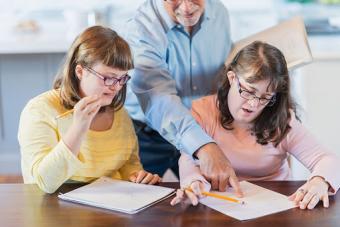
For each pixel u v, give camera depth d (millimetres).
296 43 1888
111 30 1693
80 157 1638
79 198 1517
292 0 3863
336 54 2893
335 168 1625
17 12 3912
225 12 2068
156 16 1940
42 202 1510
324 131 3012
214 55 2053
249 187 1617
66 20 3709
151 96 1883
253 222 1370
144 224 1359
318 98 2971
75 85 1675
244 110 1703
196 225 1352
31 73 3484
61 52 3375
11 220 1391
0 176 3547
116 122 1786
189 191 1510
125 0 3861
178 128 1748
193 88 2082
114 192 1570
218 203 1492
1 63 3459
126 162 1827
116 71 1606
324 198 1496
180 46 1995
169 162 2268
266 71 1625
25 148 1647
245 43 2021
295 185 1637
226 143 1830
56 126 1675
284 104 1746
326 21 3600
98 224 1361
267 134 1784
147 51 1930
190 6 1842
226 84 1780
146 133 2180
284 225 1352
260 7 3846
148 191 1579
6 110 3549
